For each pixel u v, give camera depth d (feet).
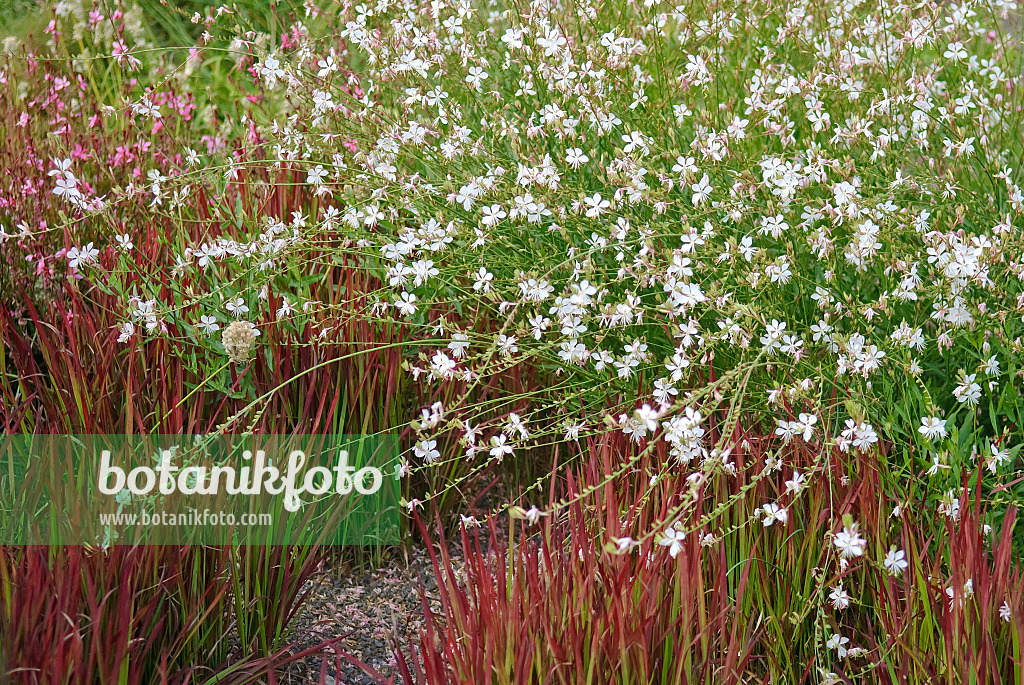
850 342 6.95
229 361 8.26
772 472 7.38
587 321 8.55
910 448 7.34
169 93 13.29
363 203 9.21
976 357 7.88
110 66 13.87
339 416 8.95
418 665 6.34
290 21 15.58
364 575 8.79
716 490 6.88
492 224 8.34
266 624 7.35
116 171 11.97
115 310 9.21
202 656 7.09
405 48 10.20
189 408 8.69
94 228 10.80
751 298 8.26
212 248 8.63
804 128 10.44
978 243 7.25
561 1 10.73
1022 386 8.04
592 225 8.85
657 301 8.79
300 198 11.09
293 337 8.79
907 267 7.43
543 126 9.59
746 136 9.00
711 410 6.37
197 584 7.09
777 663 6.51
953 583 6.08
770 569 7.00
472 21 10.84
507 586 6.37
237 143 12.72
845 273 9.10
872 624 6.95
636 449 7.75
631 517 6.59
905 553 6.48
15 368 9.46
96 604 6.15
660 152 8.96
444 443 9.13
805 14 10.89
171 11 15.66
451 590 6.42
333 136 10.12
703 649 5.95
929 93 9.24
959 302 7.37
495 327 9.37
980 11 11.34
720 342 8.32
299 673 7.48
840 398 7.52
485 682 5.84
